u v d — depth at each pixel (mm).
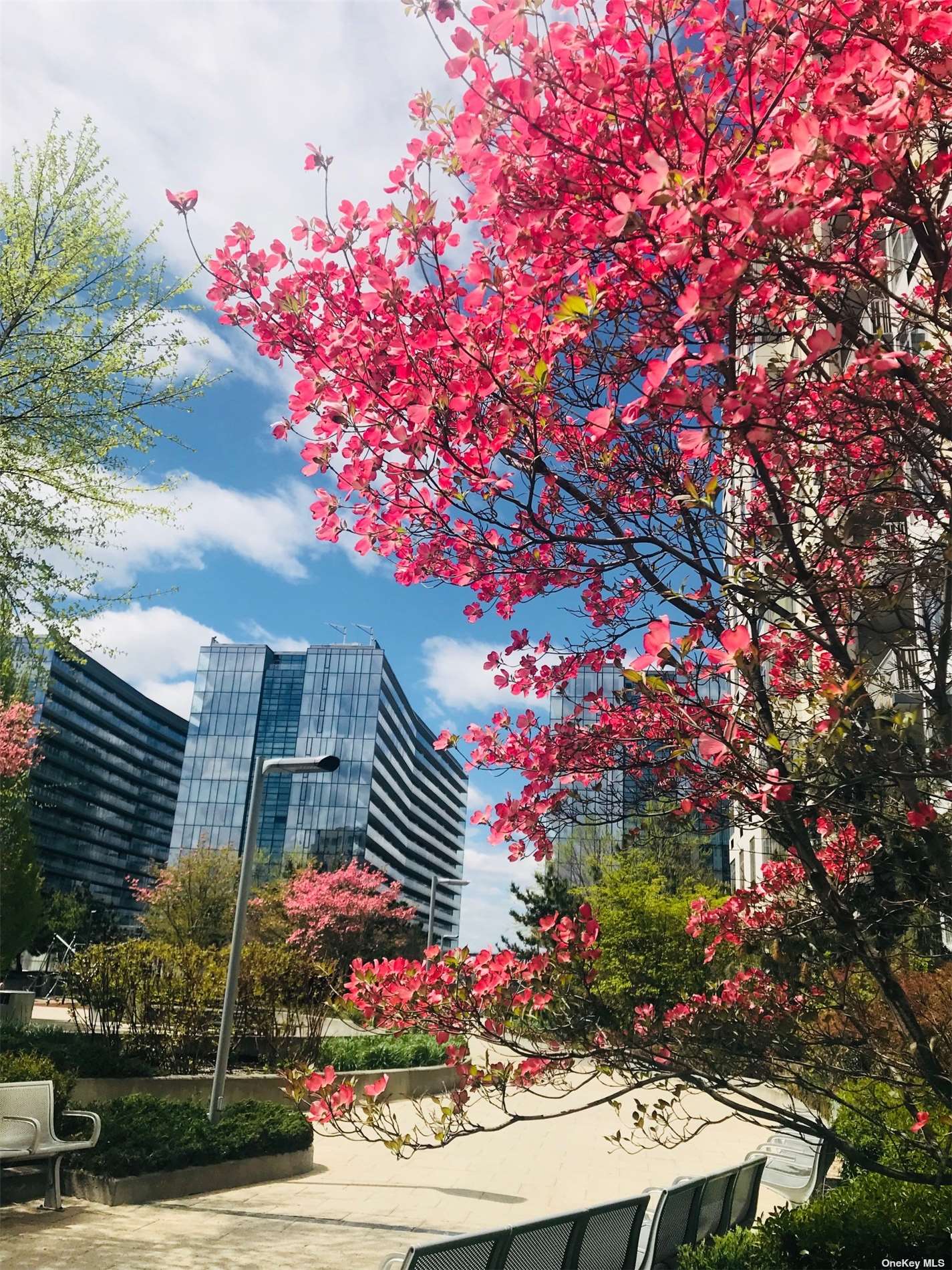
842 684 2783
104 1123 9023
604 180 2691
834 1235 4668
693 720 3014
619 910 20219
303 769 10789
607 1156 12297
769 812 3250
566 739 4125
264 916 36906
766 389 2324
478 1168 11078
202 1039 14047
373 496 3502
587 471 3836
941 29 2297
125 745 151125
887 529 3713
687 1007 4094
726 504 4137
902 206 2619
